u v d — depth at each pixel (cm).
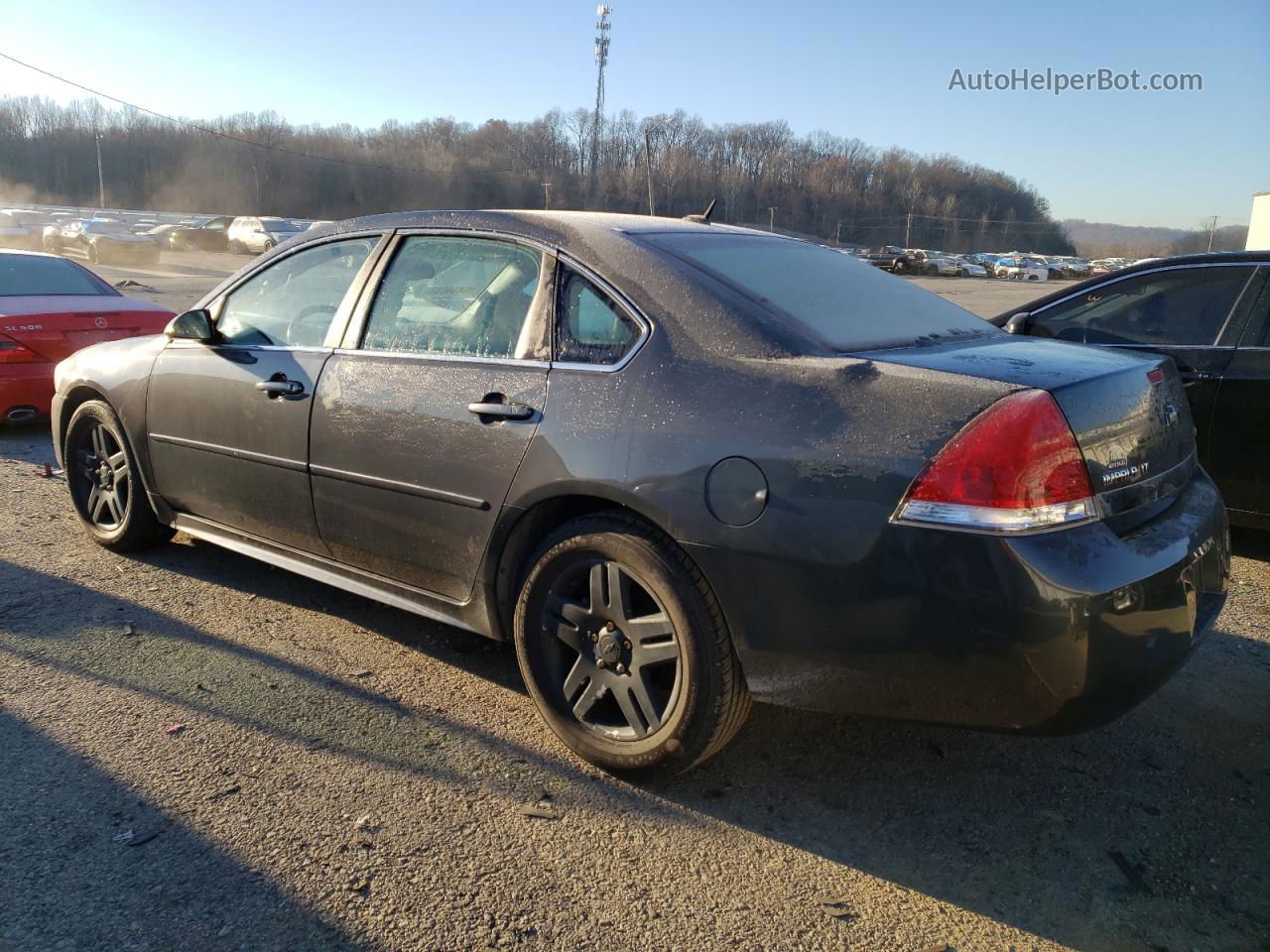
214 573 425
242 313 382
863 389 234
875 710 234
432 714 306
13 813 246
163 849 234
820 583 229
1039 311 547
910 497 219
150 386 402
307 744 285
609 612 268
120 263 3038
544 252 297
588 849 242
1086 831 256
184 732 289
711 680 249
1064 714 218
